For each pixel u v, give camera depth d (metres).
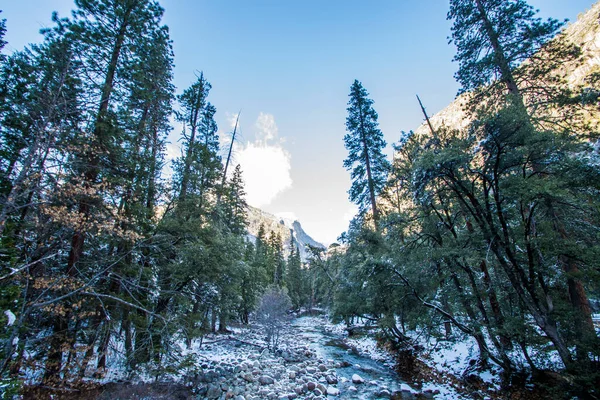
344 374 12.01
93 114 8.25
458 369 10.60
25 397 6.47
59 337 7.00
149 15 10.80
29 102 6.68
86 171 7.88
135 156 9.77
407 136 13.77
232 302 13.73
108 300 8.51
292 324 32.09
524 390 7.88
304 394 9.43
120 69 9.54
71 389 7.11
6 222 6.62
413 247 12.60
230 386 9.50
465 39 11.89
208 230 10.98
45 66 7.86
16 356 6.18
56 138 6.34
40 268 6.93
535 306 7.60
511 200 7.84
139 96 10.12
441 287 11.20
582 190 7.08
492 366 9.69
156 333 8.41
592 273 7.09
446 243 10.95
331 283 23.55
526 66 10.23
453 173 8.27
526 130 7.07
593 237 7.65
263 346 16.84
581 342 6.79
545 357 8.36
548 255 7.68
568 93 9.45
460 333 10.91
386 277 12.16
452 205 11.45
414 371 11.98
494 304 9.91
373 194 17.19
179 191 11.62
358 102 19.23
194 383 9.52
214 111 16.58
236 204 21.34
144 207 9.66
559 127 9.56
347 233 16.89
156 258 10.37
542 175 7.93
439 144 10.55
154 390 8.23
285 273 49.22
